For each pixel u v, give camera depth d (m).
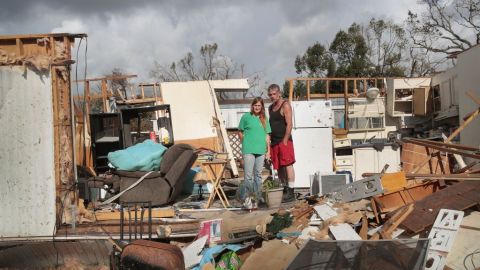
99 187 7.75
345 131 16.81
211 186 8.45
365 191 6.65
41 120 6.57
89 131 10.30
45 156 6.57
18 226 6.56
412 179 7.02
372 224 6.32
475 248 5.44
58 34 6.65
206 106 13.92
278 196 7.48
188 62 41.06
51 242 6.47
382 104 19.72
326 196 7.24
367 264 4.59
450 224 5.61
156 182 7.42
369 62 35.25
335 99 19.69
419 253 4.74
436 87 19.36
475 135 14.26
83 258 6.50
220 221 6.02
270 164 9.43
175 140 13.48
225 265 5.50
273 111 8.40
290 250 5.43
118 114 10.50
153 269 4.64
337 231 5.75
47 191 6.56
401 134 18.70
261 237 5.91
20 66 6.52
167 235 6.32
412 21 32.91
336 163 12.04
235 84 19.02
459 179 6.75
